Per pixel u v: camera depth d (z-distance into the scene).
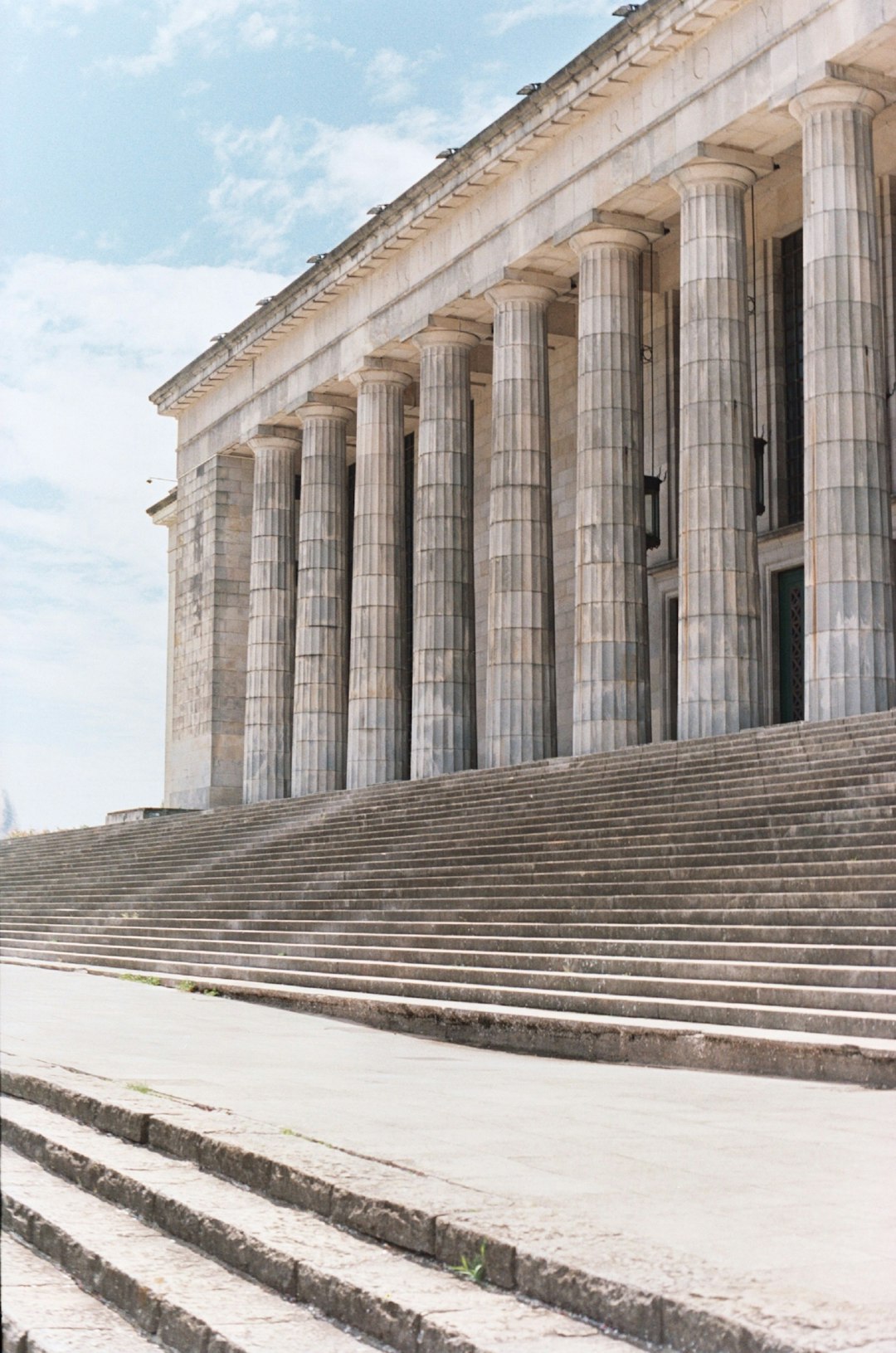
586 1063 15.35
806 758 25.45
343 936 25.97
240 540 59.44
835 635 29.53
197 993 25.20
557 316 46.41
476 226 42.00
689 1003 16.20
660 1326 5.81
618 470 36.94
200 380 58.75
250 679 54.72
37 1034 16.75
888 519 30.00
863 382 30.11
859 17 29.73
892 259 36.78
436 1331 6.21
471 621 44.00
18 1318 7.44
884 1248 6.53
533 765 34.16
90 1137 10.66
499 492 40.56
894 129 35.31
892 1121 10.66
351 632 47.97
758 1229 6.90
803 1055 13.62
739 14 32.75
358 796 39.78
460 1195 7.62
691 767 28.05
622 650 36.28
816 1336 5.26
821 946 17.09
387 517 47.47
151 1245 8.32
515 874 25.58
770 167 34.38
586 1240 6.68
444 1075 13.68
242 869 35.72
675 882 21.45
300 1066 14.25
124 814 57.38
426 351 44.88
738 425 33.59
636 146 35.81
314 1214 8.17
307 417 52.00
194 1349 6.86
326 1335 6.74
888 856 19.05
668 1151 9.16
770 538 40.03
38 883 46.00
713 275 33.91
